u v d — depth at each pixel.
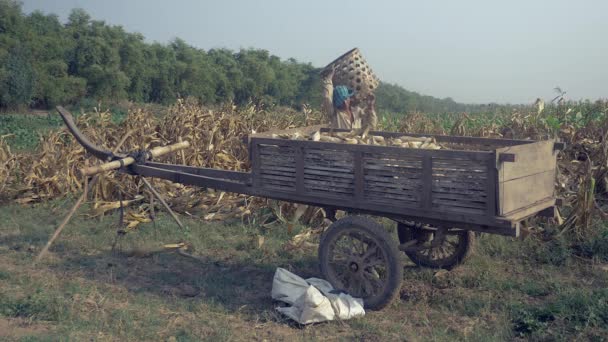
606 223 7.54
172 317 5.14
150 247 7.24
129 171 7.03
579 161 9.12
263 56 71.94
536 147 4.94
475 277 6.12
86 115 12.55
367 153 5.01
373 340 4.64
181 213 9.31
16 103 54.16
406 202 4.86
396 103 62.78
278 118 13.81
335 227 5.42
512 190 4.55
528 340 4.61
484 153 4.37
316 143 5.30
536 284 5.89
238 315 5.21
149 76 63.75
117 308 5.34
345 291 5.44
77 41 64.56
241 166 10.95
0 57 54.66
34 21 68.44
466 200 4.53
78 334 4.65
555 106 13.46
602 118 11.40
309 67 72.44
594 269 6.30
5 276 6.16
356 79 7.96
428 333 4.80
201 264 6.85
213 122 11.84
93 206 9.30
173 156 10.70
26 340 4.45
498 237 7.31
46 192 10.30
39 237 7.86
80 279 6.18
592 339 4.49
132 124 11.89
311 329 4.88
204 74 64.50
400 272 5.09
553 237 7.11
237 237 7.97
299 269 6.61
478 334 4.67
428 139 6.24
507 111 15.51
